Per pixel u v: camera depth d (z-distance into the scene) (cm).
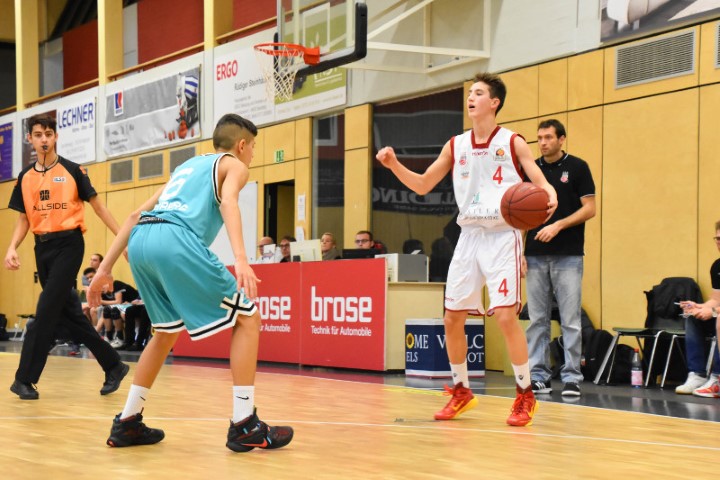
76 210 586
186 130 1445
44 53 1997
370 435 418
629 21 848
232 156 389
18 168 1845
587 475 322
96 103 1666
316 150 1235
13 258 596
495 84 467
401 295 851
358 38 925
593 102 879
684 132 803
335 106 1186
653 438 423
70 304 592
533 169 459
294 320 939
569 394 642
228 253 1380
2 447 379
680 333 707
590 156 880
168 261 362
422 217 1070
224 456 357
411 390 661
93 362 956
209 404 548
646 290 827
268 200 1323
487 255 464
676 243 804
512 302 459
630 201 843
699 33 795
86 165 1697
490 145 464
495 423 471
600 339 779
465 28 1014
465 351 488
